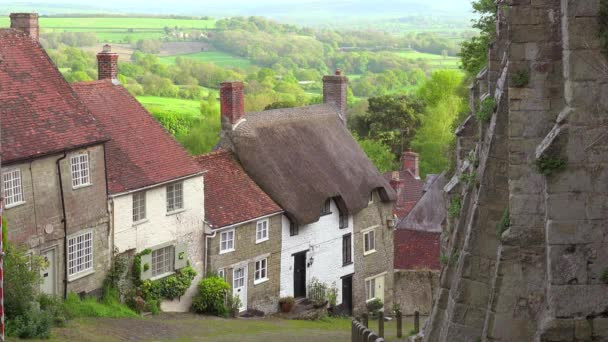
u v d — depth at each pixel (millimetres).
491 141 20297
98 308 40812
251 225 50281
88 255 41844
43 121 39906
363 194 56812
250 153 53344
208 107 101938
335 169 56219
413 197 77438
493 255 20453
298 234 53344
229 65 167250
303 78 166125
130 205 43938
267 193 52500
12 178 37438
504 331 18469
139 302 43625
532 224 18328
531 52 18188
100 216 42250
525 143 18297
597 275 15188
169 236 46156
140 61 146375
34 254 38406
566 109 15250
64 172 40062
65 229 40125
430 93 102750
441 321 22969
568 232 15219
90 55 137500
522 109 18281
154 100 124188
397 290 58562
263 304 51250
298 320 51062
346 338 41094
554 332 15250
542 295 18312
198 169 47750
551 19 18078
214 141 86188
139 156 45750
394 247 61406
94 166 41812
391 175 79312
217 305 47219
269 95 124500
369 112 108000
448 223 33125
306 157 55312
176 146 48219
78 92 46844
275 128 55438
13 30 42781
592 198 15164
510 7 18188
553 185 15227
